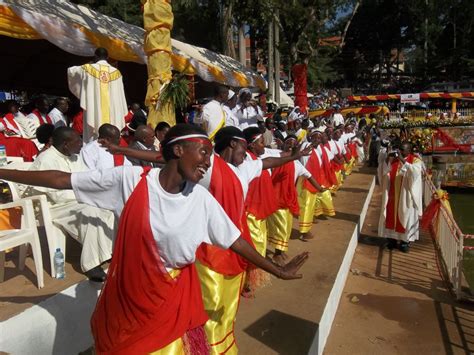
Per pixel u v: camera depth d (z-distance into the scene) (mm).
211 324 3471
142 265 2326
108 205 2559
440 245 8516
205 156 2301
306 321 4602
